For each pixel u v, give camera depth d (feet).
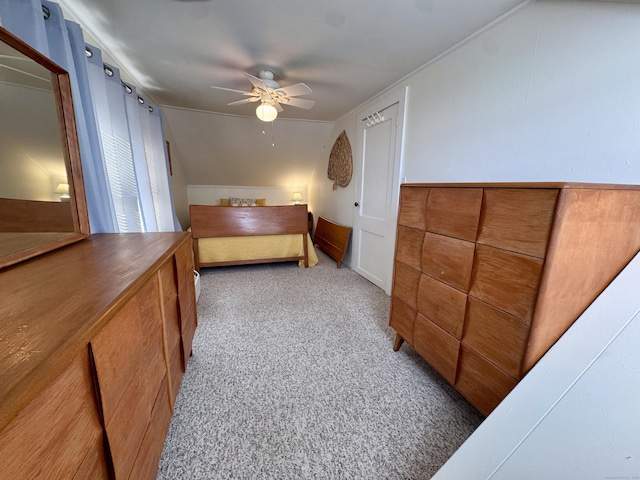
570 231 2.67
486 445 2.68
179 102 10.44
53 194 3.53
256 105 10.78
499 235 3.19
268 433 3.71
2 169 2.84
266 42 5.85
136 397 2.29
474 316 3.61
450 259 3.95
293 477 3.15
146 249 3.41
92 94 4.95
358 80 7.94
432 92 6.71
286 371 4.98
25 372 1.16
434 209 4.19
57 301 1.84
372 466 3.30
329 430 3.78
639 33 3.27
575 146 3.98
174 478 3.09
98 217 4.78
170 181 11.72
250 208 11.00
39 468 1.24
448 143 6.28
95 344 1.68
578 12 3.81
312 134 14.03
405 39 5.65
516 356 3.06
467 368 3.77
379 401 4.32
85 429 1.59
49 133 3.46
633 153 3.41
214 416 3.95
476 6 4.56
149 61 6.88
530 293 2.86
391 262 8.54
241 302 7.98
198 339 5.97
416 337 4.79
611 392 2.40
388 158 8.64
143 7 4.72
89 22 5.20
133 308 2.29
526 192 2.84
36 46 3.53
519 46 4.63
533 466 2.35
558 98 4.13
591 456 2.19
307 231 11.64
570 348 2.86
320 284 9.62
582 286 2.99
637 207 3.02
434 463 3.36
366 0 4.47
